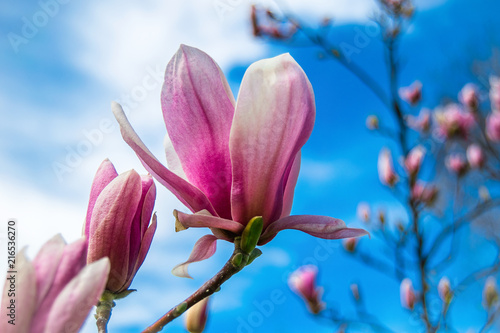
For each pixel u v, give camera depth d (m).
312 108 0.29
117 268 0.30
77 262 0.18
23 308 0.17
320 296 1.10
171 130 0.29
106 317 0.30
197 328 0.37
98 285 0.18
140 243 0.30
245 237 0.29
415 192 1.15
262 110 0.28
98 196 0.30
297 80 0.28
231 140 0.28
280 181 0.29
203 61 0.29
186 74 0.29
